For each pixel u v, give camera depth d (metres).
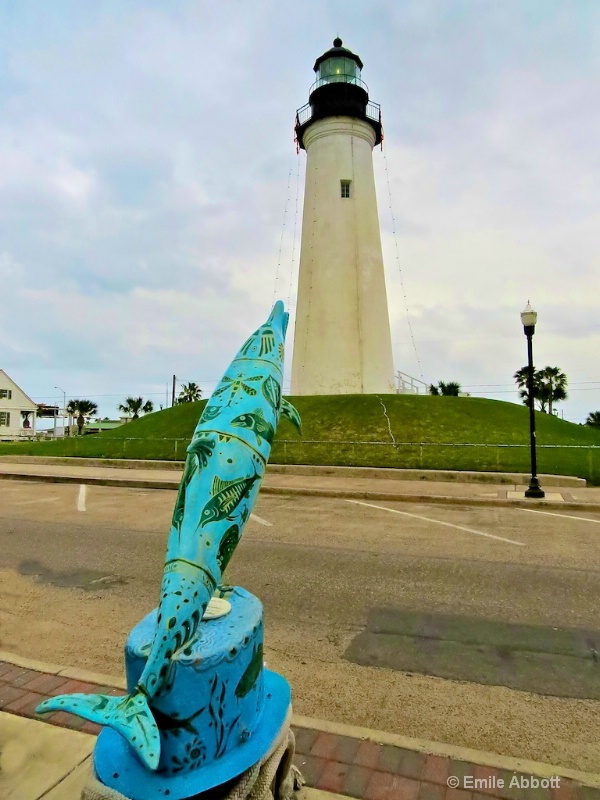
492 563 7.98
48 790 2.96
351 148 32.75
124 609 6.00
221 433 2.45
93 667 4.60
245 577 7.22
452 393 48.44
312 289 32.00
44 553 8.56
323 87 32.44
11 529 10.51
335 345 31.00
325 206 32.34
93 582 7.00
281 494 15.68
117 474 19.59
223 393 2.64
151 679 2.02
